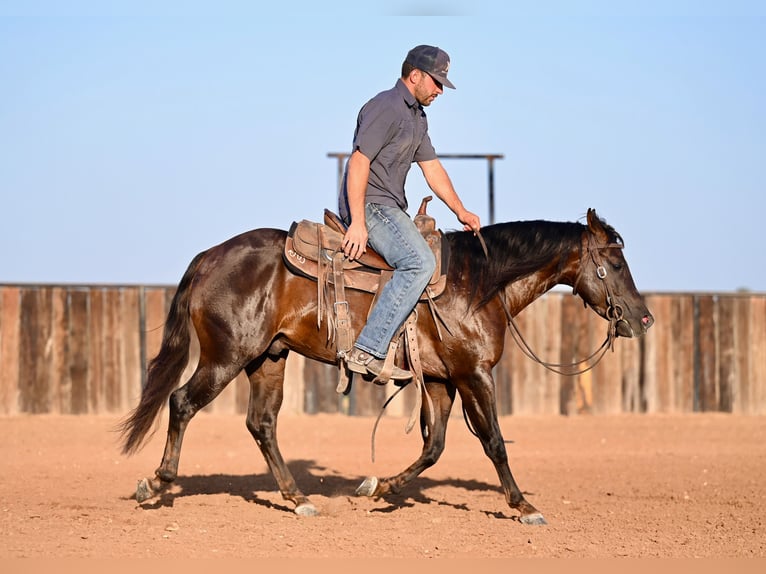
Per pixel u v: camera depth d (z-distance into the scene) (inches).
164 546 303.9
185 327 364.8
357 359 346.3
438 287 348.5
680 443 625.0
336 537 323.0
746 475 497.7
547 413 731.4
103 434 631.8
